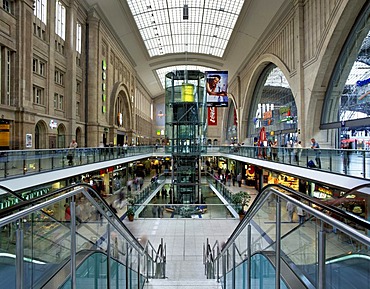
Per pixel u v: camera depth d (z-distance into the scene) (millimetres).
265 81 35406
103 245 5156
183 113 23375
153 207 17219
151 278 8930
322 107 20453
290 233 3916
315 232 2996
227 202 20594
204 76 23781
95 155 17219
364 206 6352
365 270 2502
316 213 2242
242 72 43000
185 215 17234
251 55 36375
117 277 5691
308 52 20859
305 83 21172
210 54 46938
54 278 3512
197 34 41344
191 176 23875
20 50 16906
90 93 27016
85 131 26844
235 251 6449
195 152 23578
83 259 4102
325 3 18297
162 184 30281
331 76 19500
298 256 3678
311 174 11953
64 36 23484
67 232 3854
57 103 22375
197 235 14047
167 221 16359
